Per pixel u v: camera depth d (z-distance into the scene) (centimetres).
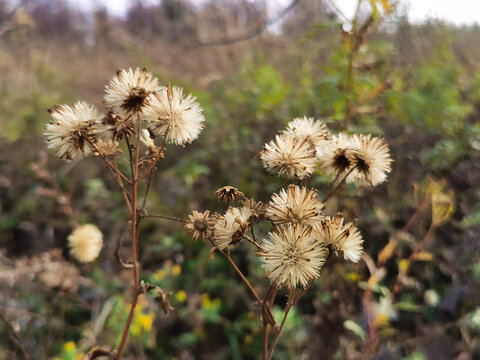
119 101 9
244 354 17
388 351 15
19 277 17
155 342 17
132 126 9
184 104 9
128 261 10
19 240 23
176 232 22
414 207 19
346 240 8
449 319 16
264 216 9
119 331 16
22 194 25
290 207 8
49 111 9
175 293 19
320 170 10
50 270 17
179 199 22
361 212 18
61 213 23
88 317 19
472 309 16
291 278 7
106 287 19
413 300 17
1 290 17
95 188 23
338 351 15
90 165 26
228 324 18
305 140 9
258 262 18
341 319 15
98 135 9
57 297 17
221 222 8
